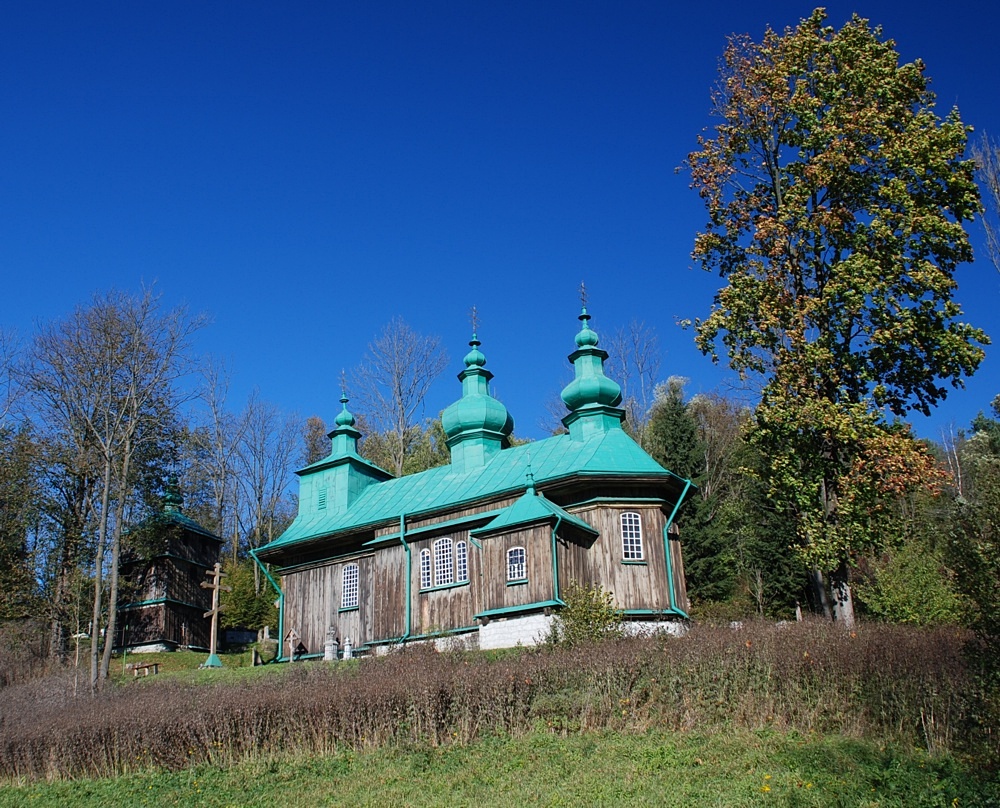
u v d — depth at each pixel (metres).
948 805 11.87
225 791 16.83
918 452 23.02
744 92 27.30
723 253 28.02
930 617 27.28
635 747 16.06
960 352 23.48
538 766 15.73
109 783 18.58
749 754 14.91
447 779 15.70
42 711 23.39
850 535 23.11
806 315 24.88
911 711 14.93
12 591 41.22
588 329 37.19
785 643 17.39
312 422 71.12
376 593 36.22
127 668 37.75
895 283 24.12
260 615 47.84
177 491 48.41
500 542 30.78
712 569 40.97
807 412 23.80
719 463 54.16
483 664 19.91
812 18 27.11
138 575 47.28
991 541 12.91
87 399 40.19
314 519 40.88
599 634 23.77
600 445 33.38
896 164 24.62
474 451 37.69
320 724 18.78
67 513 43.50
